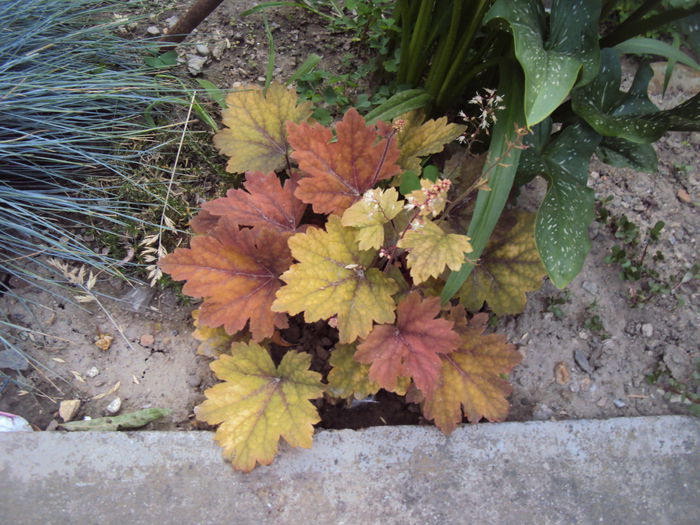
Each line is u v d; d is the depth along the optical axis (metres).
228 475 0.52
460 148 0.69
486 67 0.64
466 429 0.55
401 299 0.53
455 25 0.60
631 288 0.66
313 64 0.70
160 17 0.77
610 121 0.57
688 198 0.71
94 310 0.61
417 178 0.58
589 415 0.60
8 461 0.51
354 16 0.80
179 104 0.70
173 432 0.53
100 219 0.64
